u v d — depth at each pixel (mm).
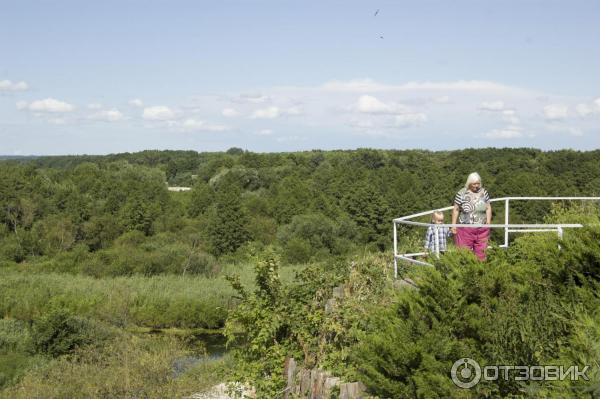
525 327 6242
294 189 82375
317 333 10578
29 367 25672
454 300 6688
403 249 11820
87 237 71250
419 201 66062
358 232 65188
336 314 10008
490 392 6215
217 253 67562
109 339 29469
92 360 22438
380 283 10406
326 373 9070
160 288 49344
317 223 63344
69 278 52969
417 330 6805
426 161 90250
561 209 12250
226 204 69125
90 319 33125
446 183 68250
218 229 68125
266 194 91125
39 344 28344
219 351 32875
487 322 6492
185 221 77750
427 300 6879
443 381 6219
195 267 56750
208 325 42594
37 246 67250
